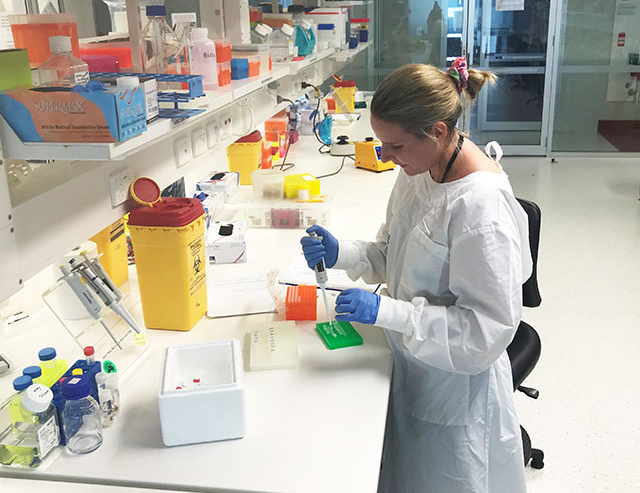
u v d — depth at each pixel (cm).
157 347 154
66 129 106
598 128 671
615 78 650
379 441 119
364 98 532
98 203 149
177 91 137
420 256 142
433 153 134
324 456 116
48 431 115
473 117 689
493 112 684
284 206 236
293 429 123
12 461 114
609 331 326
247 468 113
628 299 359
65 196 134
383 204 260
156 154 175
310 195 248
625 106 659
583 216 493
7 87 108
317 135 373
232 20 205
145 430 124
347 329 159
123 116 106
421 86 127
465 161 140
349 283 185
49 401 110
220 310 171
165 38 159
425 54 681
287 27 246
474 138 696
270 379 140
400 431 158
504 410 153
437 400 149
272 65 233
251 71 193
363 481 109
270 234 233
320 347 153
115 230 181
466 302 136
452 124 134
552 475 232
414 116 127
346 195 273
